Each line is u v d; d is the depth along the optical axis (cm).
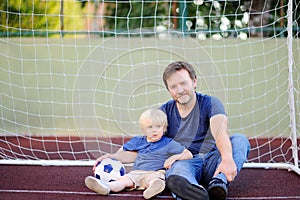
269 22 519
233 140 299
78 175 347
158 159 299
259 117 504
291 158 396
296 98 493
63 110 507
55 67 506
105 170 302
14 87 510
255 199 289
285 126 502
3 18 511
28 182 326
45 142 482
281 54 500
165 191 300
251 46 501
